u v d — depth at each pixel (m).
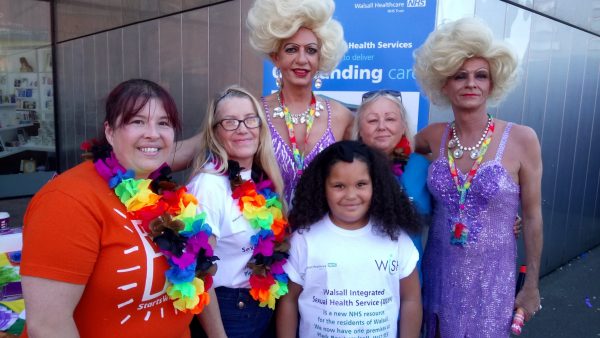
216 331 1.67
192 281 1.40
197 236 1.44
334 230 1.75
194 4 4.35
